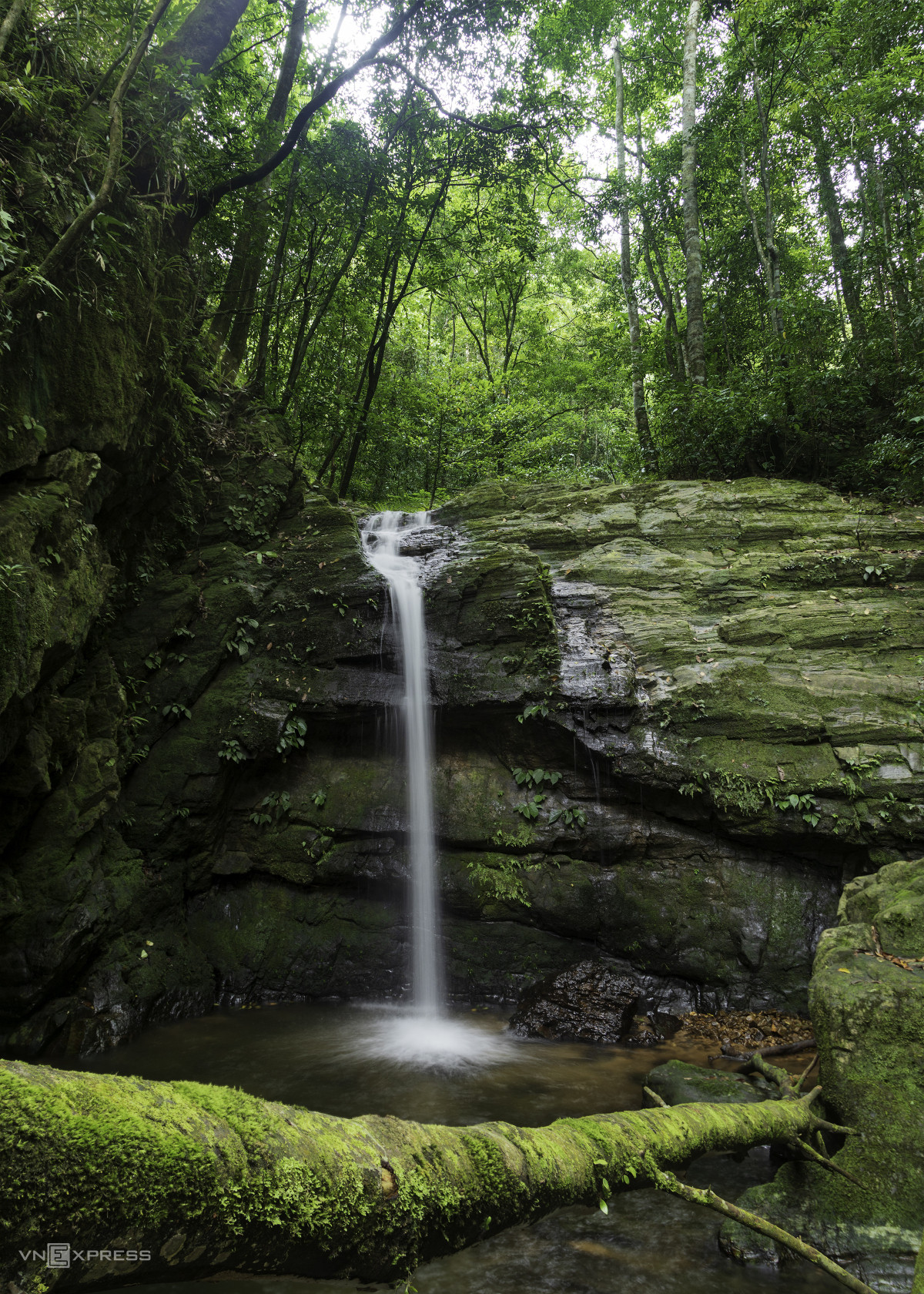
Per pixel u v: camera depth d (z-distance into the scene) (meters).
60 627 5.99
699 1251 3.45
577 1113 4.91
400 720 8.61
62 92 6.11
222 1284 3.09
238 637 8.99
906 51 10.66
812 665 7.98
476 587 8.89
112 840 7.45
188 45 9.08
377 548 10.68
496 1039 6.62
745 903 7.23
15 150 5.56
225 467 10.48
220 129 9.54
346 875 8.17
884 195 13.05
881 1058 3.87
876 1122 3.73
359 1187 1.52
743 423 11.39
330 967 7.89
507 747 8.44
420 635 8.80
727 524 9.84
